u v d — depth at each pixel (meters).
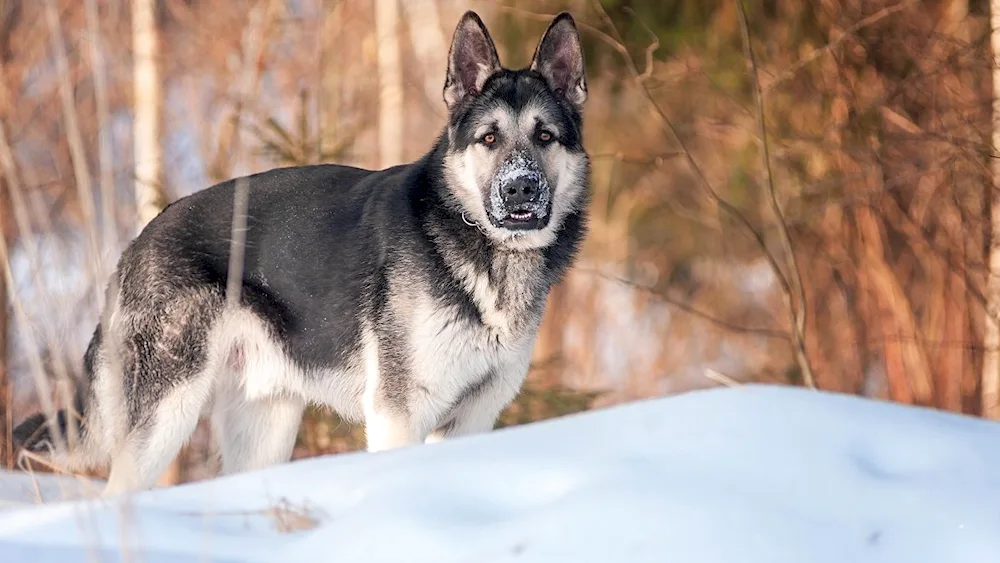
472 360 6.97
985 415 13.10
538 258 7.13
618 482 3.87
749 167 15.79
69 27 16.89
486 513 3.89
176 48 18.86
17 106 15.76
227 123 12.69
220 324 7.15
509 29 16.38
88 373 7.37
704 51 15.17
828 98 14.36
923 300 14.50
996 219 12.87
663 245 19.72
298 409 7.85
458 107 7.37
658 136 17.91
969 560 3.46
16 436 7.46
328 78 18.64
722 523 3.60
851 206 14.57
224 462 7.82
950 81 13.24
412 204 7.02
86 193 4.84
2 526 4.20
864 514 3.67
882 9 13.13
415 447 4.59
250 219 7.29
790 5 14.71
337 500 4.18
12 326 13.70
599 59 15.79
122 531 3.62
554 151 7.22
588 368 19.08
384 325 6.89
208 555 3.79
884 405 4.63
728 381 4.91
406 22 22.17
